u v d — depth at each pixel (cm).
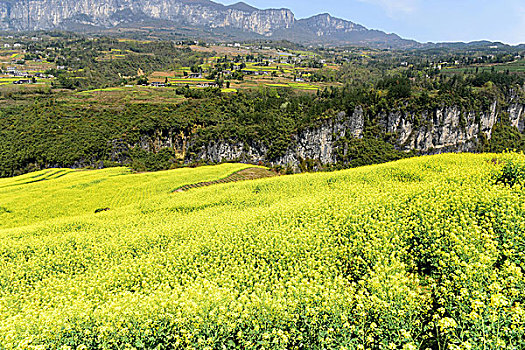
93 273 1423
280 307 732
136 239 1723
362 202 1453
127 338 744
